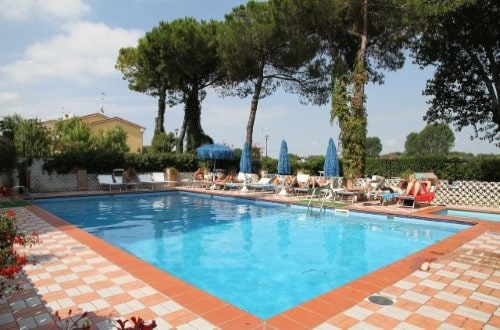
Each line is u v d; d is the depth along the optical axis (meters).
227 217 11.13
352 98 14.71
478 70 14.45
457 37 14.01
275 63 19.47
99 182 16.88
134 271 4.97
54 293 4.16
